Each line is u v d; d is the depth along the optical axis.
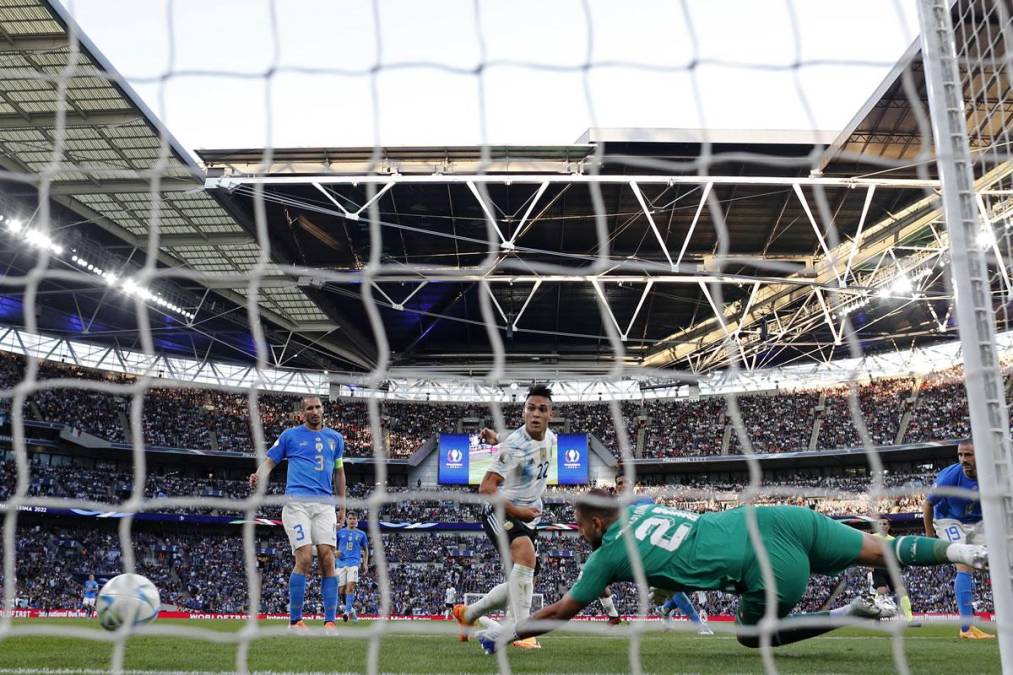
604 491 4.09
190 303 34.47
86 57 18.39
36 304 35.62
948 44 3.49
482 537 39.25
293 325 37.03
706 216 27.69
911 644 6.49
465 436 41.09
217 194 23.70
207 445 41.44
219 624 16.66
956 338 41.22
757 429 44.00
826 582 31.98
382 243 29.34
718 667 4.52
